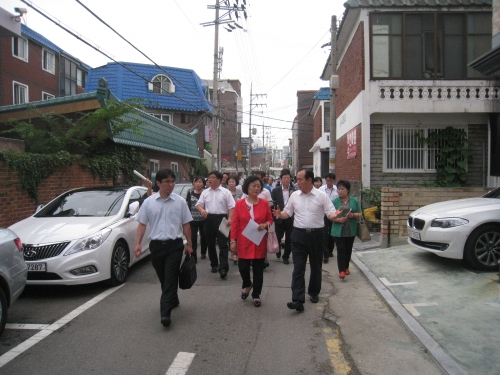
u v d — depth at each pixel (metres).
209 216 7.64
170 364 4.01
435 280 6.71
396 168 13.62
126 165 15.23
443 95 12.94
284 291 6.59
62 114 14.34
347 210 7.18
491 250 6.92
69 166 11.25
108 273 6.42
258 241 5.71
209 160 35.28
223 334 4.78
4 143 9.30
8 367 3.94
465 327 4.84
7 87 22.12
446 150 13.32
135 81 29.61
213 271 7.84
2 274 4.50
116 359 4.11
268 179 11.58
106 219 6.97
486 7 12.80
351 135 15.19
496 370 3.86
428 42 12.98
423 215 7.43
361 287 6.85
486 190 9.33
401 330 4.96
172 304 5.00
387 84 13.01
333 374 3.87
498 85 12.85
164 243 5.11
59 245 6.02
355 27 14.16
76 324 5.06
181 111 30.34
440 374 3.87
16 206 9.12
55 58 26.52
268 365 4.02
